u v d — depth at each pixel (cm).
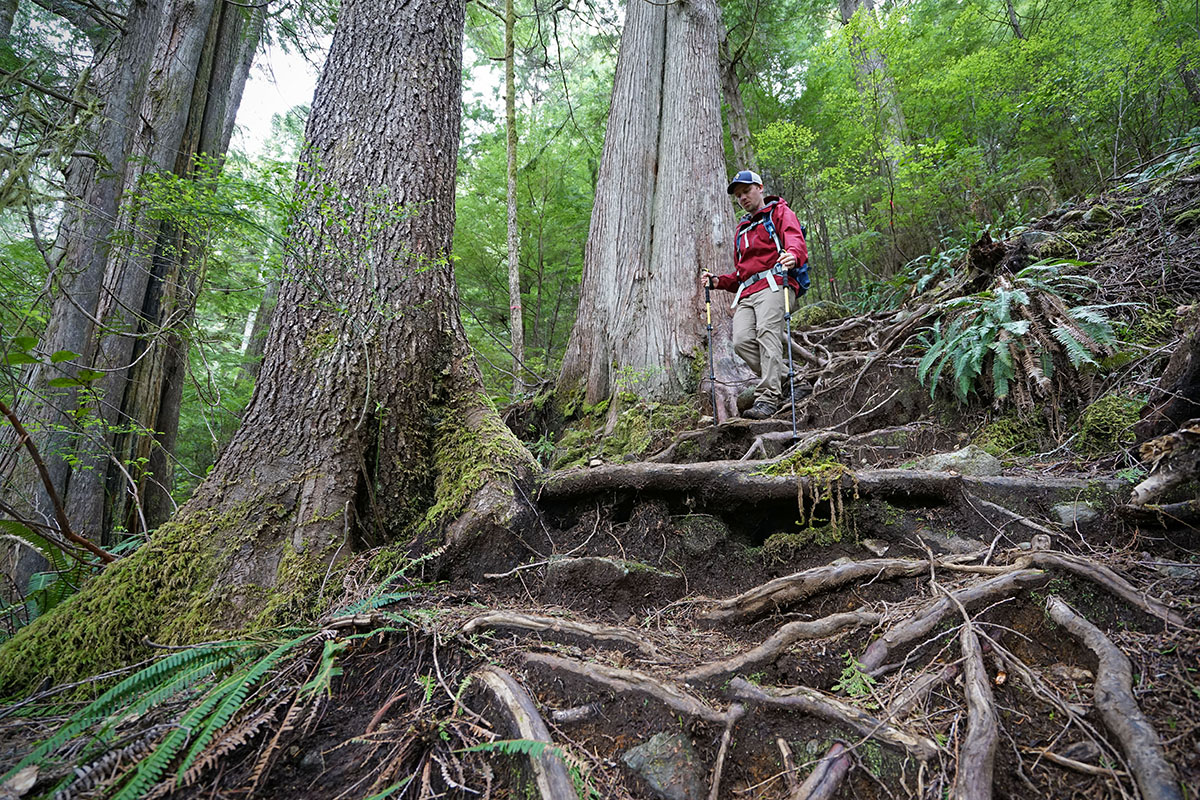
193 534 237
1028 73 722
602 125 1068
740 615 208
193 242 276
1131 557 189
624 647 190
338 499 260
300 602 223
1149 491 199
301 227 255
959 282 436
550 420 518
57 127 266
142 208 268
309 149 328
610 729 157
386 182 325
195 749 141
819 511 246
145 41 534
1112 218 434
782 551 236
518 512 258
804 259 379
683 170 516
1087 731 134
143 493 468
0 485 367
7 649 207
